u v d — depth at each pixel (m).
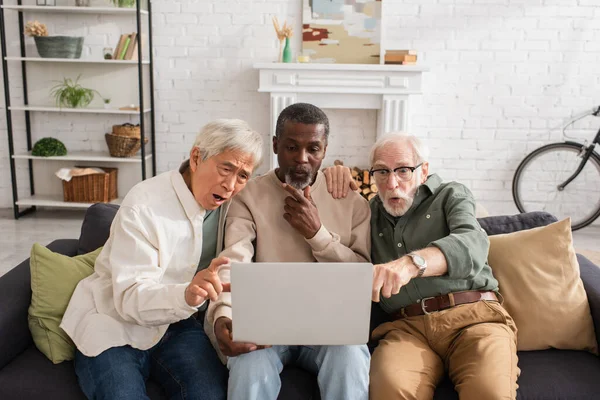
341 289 1.54
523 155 5.16
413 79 4.70
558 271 2.06
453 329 1.92
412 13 4.95
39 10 4.93
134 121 5.20
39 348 1.88
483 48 5.00
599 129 4.96
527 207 5.21
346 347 1.72
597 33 4.93
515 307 2.04
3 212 5.24
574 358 1.96
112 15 5.01
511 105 5.08
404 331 2.01
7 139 5.24
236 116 5.16
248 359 1.69
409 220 2.11
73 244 2.39
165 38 5.04
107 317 1.77
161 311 1.66
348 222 2.10
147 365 1.81
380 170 2.08
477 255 1.85
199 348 1.83
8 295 1.92
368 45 4.91
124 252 1.75
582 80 5.01
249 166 1.80
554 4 4.90
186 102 5.15
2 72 5.15
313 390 1.81
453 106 5.10
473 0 4.93
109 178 5.04
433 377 1.84
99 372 1.68
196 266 1.88
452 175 5.21
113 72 5.12
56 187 5.35
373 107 4.83
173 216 1.82
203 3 4.98
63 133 5.23
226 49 5.05
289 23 4.98
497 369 1.74
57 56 4.75
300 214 1.92
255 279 1.53
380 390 1.76
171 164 5.25
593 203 5.13
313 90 4.74
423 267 1.76
